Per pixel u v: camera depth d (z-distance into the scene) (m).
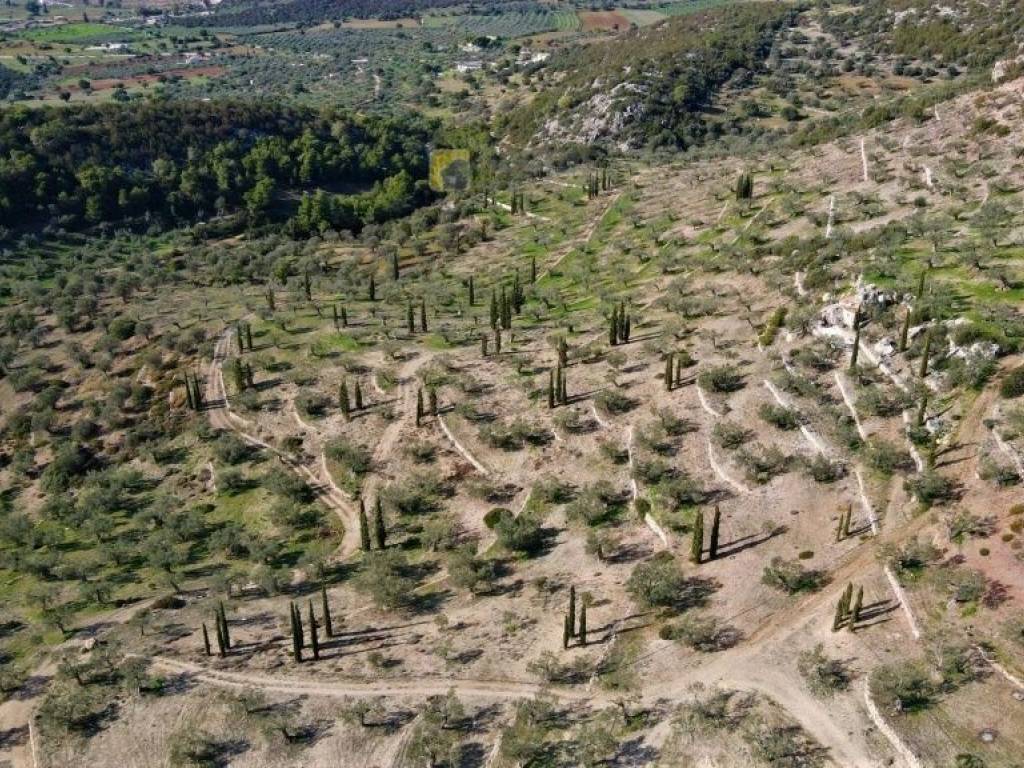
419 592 84.00
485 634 76.88
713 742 61.22
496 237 185.50
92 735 70.69
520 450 100.12
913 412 86.62
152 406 121.88
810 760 58.53
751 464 87.50
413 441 104.94
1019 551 69.62
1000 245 104.69
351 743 66.69
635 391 104.44
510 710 68.06
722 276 126.75
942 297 94.50
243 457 108.75
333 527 95.94
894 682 61.06
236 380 120.38
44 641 83.75
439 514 94.62
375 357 124.38
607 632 74.25
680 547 81.62
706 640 70.62
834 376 95.50
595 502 88.38
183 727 70.19
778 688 64.75
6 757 70.50
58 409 125.69
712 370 100.88
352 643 78.12
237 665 76.50
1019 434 78.06
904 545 74.56
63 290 161.75
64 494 108.56
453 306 145.62
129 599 88.75
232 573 88.12
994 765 55.81
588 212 181.62
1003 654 62.91
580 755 62.44
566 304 137.75
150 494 106.62
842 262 112.31
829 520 80.12
